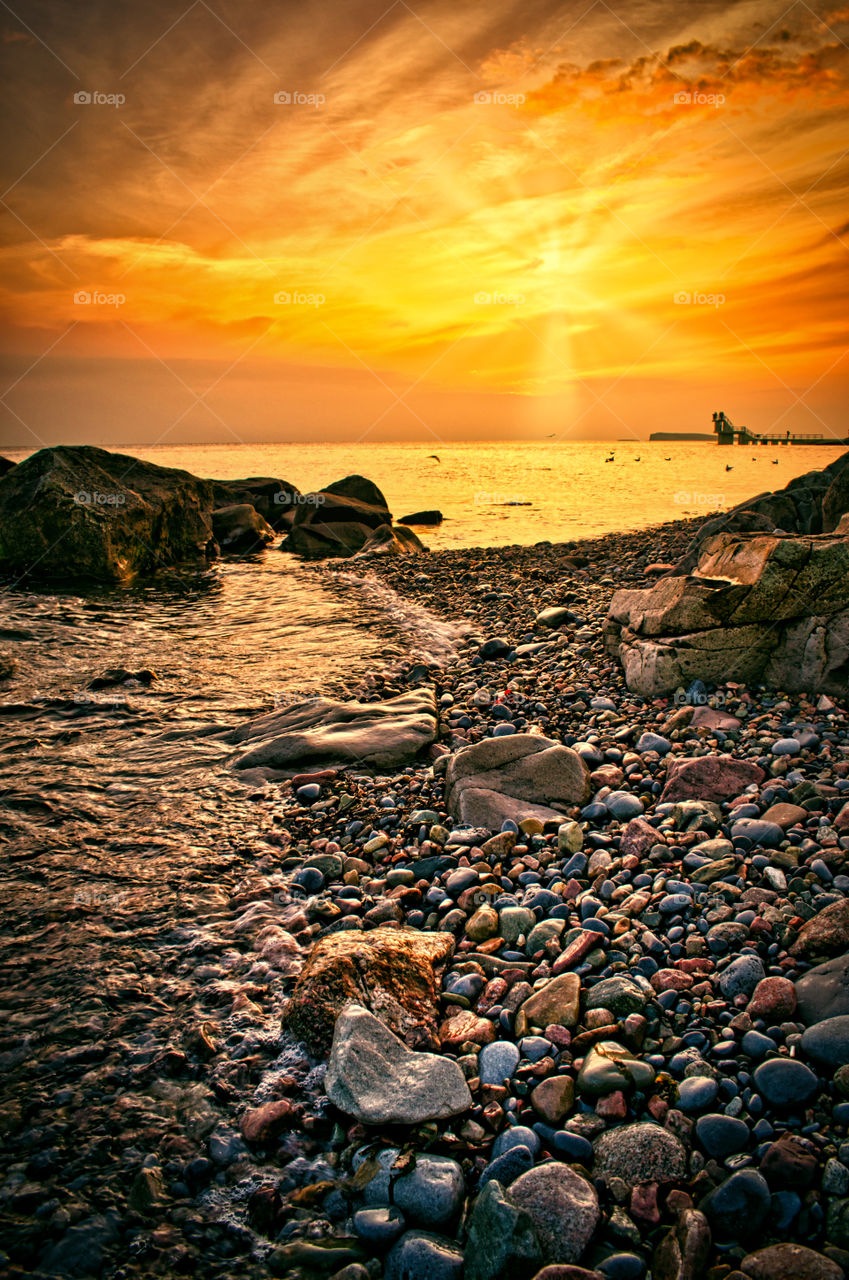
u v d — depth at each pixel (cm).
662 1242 273
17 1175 323
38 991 442
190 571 2162
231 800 699
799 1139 300
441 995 421
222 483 3509
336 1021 388
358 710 848
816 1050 333
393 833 614
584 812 594
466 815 606
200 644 1282
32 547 1873
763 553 789
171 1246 292
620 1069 342
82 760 800
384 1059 362
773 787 570
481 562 2052
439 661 1104
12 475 2008
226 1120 350
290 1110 350
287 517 3378
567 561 1895
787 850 494
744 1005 377
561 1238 275
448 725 827
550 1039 372
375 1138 332
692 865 496
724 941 420
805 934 404
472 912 494
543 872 527
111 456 2309
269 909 522
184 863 588
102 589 1833
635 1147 306
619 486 5141
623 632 950
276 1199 310
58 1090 369
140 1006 428
